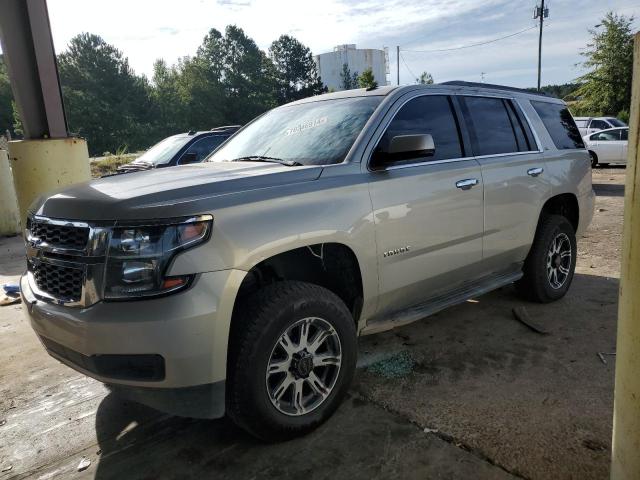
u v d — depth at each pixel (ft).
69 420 10.42
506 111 14.32
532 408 9.81
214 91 247.29
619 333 5.60
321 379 9.55
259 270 9.37
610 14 105.29
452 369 11.59
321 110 12.36
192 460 8.82
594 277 18.34
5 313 17.15
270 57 288.30
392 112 11.26
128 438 9.66
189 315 7.56
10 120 228.43
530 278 15.07
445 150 12.14
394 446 8.84
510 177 13.35
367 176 10.25
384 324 10.92
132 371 7.75
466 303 15.85
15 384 12.09
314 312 9.00
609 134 57.72
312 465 8.48
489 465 8.23
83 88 210.79
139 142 205.36
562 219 15.38
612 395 10.19
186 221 7.76
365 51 339.16
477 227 12.44
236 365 8.27
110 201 8.09
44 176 22.13
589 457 8.28
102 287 7.77
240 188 8.76
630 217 5.28
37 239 8.96
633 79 5.25
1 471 8.88
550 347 12.55
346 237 9.52
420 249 11.09
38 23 21.54
